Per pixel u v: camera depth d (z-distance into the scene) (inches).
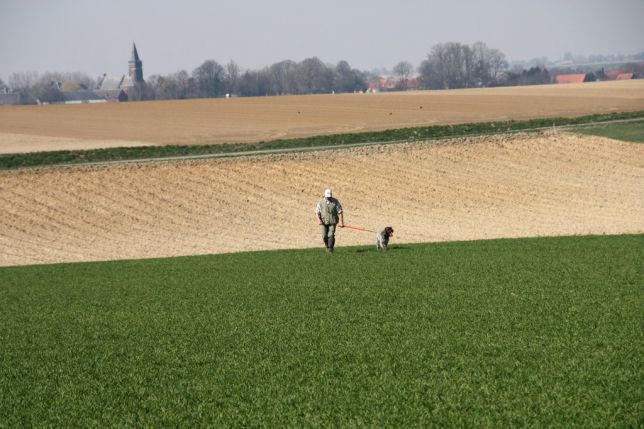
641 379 1929.1
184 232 7037.4
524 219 7135.8
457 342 2362.2
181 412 1888.5
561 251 4217.5
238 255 4965.6
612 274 3403.1
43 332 2933.1
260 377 2134.6
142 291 3722.9
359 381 2042.3
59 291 3932.1
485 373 2046.0
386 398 1888.5
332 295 3270.2
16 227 7298.2
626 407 1745.8
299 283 3624.5
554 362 2102.6
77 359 2469.2
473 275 3543.3
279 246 6190.9
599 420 1680.6
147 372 2255.2
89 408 1962.4
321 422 1760.6
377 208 7854.3
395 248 4827.8
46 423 1867.6
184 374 2209.6
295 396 1943.9
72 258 6087.6
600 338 2322.8
